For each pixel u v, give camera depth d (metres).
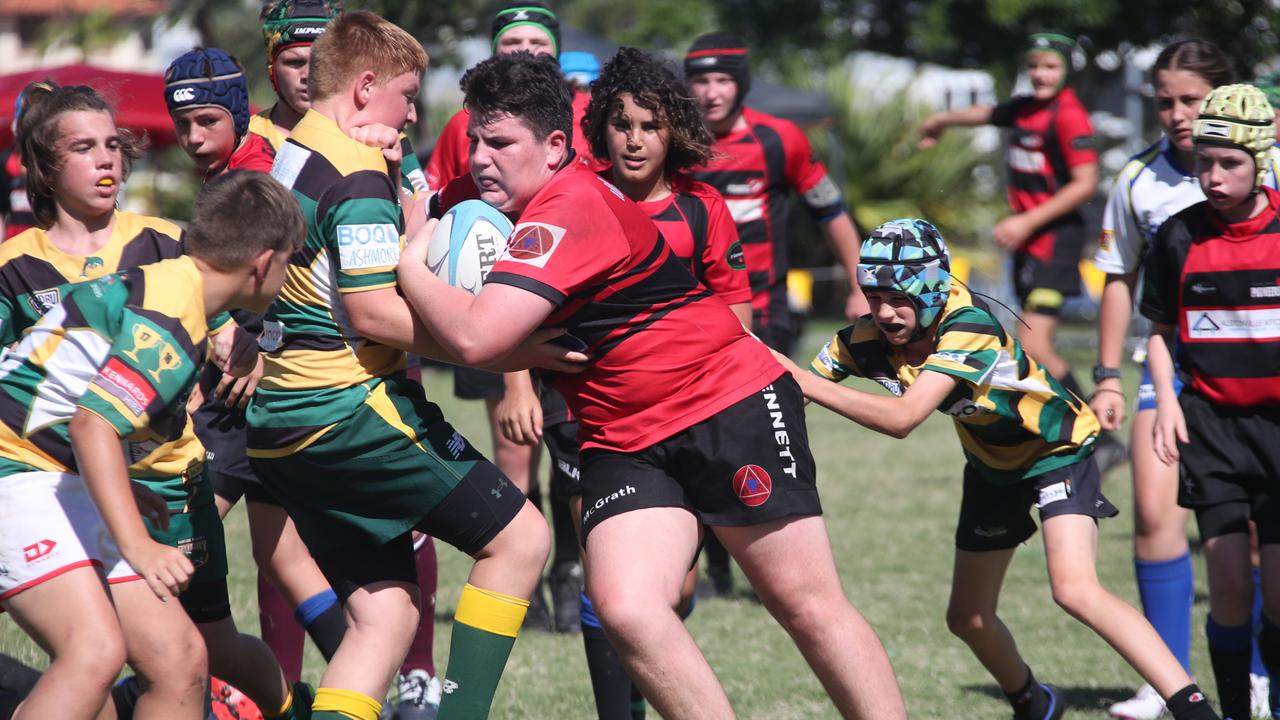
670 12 97.56
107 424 10.32
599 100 15.46
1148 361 15.95
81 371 10.94
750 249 22.78
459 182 13.83
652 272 12.01
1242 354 14.98
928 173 82.62
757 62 95.12
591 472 12.29
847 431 44.16
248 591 21.59
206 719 12.09
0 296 12.55
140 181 78.00
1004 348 14.57
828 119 66.50
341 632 14.42
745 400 12.05
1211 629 15.32
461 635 12.49
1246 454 15.11
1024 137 30.16
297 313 12.00
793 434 12.16
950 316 14.34
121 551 10.30
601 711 14.29
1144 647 14.02
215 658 13.16
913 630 20.22
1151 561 17.02
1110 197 17.89
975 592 15.52
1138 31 88.19
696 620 21.20
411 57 12.44
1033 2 86.81
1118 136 70.12
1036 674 18.09
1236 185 14.50
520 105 12.04
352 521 12.28
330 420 11.93
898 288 13.84
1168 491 16.88
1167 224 15.52
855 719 12.13
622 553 11.70
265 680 13.48
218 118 15.38
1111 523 28.59
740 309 16.53
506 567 12.53
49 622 10.87
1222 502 15.26
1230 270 14.91
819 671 12.25
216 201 11.00
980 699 16.88
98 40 80.00
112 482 10.28
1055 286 29.95
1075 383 30.19
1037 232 29.97
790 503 11.91
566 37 52.56
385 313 11.65
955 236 83.19
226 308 11.35
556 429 17.39
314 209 11.79
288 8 15.62
